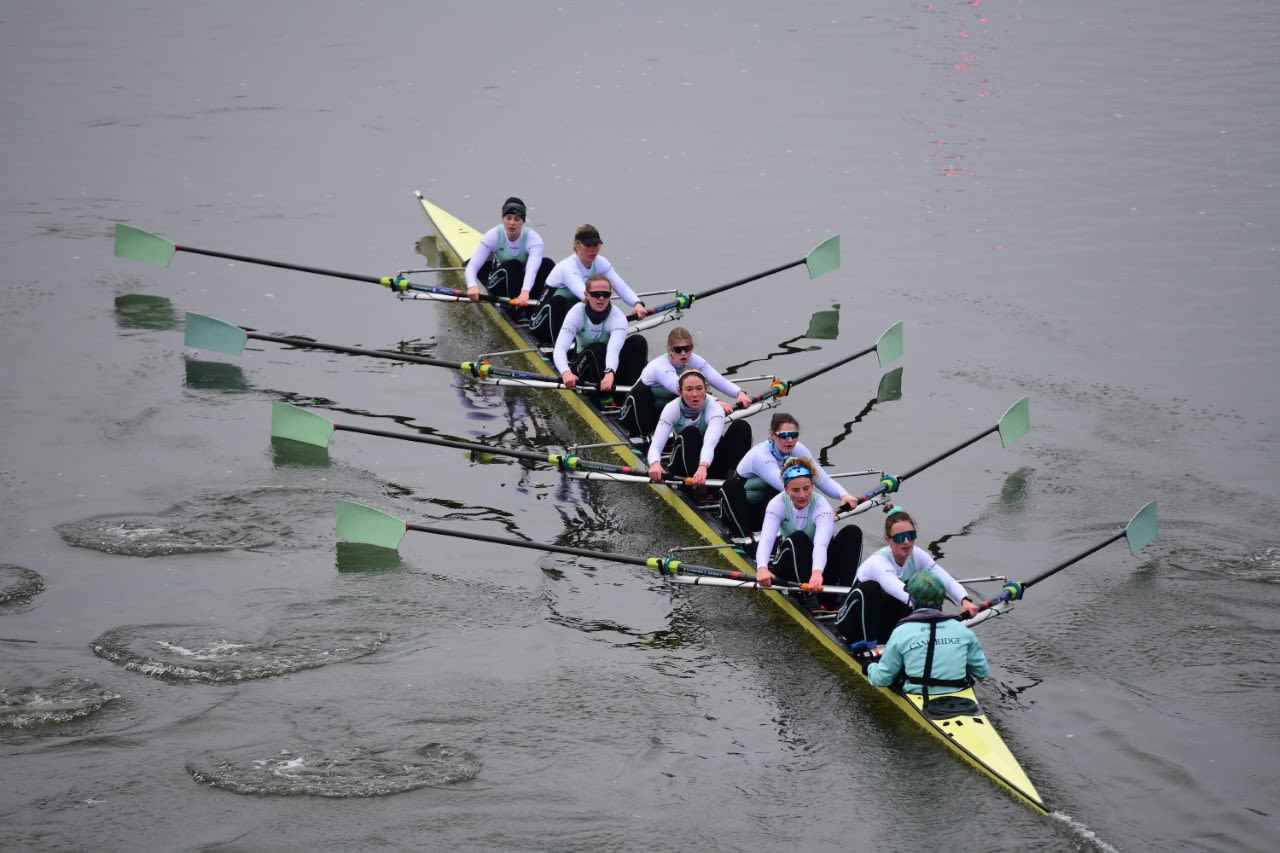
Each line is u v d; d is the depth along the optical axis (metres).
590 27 164.12
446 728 50.47
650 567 58.06
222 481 69.50
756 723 51.06
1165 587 60.19
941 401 79.56
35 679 52.47
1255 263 98.25
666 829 45.19
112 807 45.66
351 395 80.81
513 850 44.03
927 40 159.88
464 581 61.44
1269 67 147.25
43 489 67.69
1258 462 71.00
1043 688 53.19
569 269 79.75
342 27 162.38
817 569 55.81
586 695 52.75
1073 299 93.38
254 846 43.97
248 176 115.44
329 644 55.75
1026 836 44.62
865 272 98.81
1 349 83.69
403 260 100.06
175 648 54.88
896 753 49.09
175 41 155.25
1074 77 145.50
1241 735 49.91
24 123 126.62
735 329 90.44
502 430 77.06
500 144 124.38
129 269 97.06
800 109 135.00
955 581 54.09
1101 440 74.12
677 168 119.19
